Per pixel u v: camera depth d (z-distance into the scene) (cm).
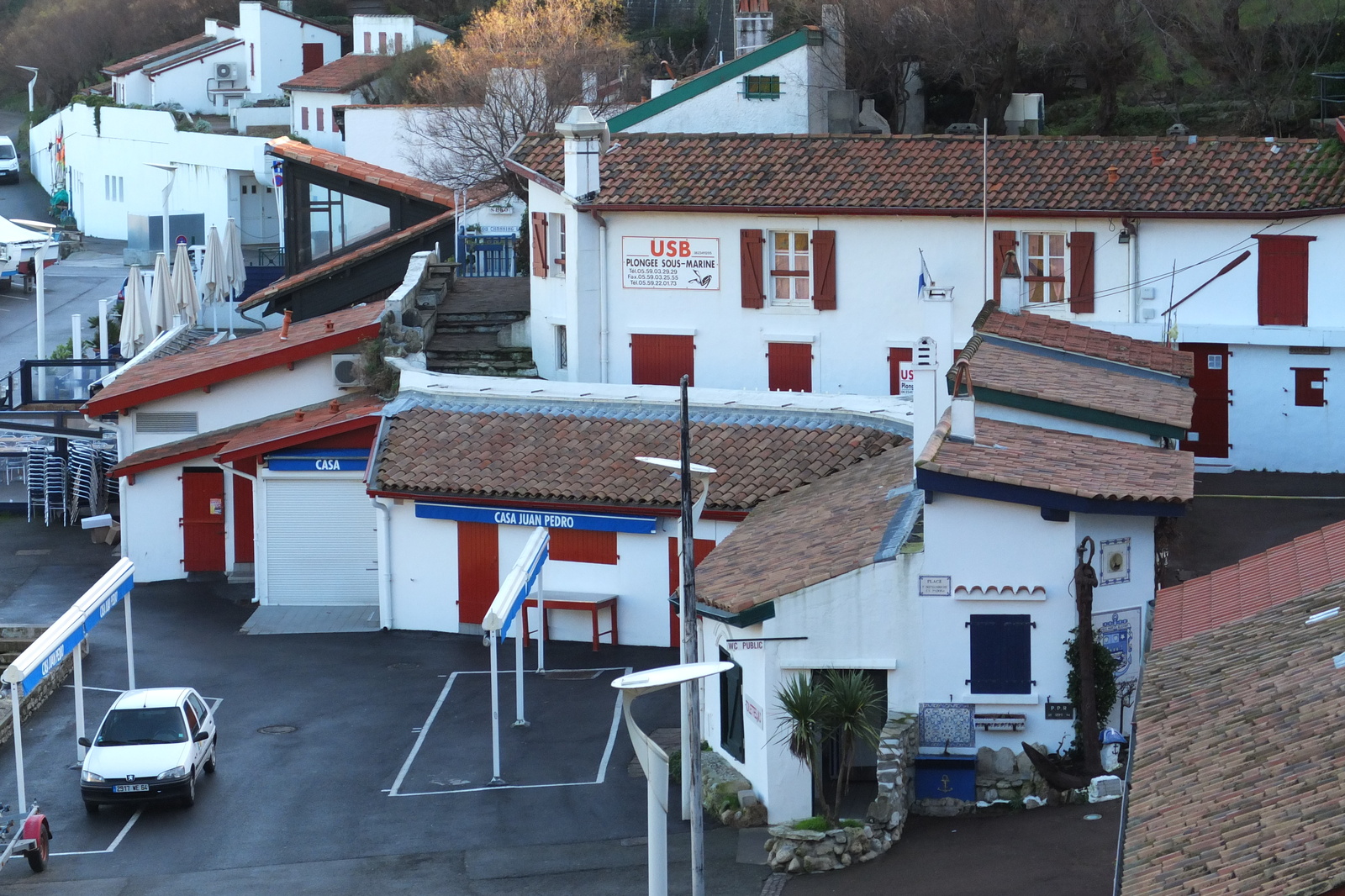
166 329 5734
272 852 2730
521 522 3791
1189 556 3284
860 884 2347
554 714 3341
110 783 2900
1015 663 2639
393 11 11075
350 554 4128
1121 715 2667
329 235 5947
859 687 2520
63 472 5100
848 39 5553
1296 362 3953
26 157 12950
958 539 2625
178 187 9969
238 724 3375
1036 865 2320
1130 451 2905
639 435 3878
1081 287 4066
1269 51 5628
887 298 4212
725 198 4256
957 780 2609
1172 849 1590
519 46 7144
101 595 3225
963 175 4194
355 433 4069
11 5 14925
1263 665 1975
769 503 3584
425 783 3011
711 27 8412
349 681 3616
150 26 13100
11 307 8325
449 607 3931
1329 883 1402
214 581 4425
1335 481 3881
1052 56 5628
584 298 4391
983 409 3075
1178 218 3966
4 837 2641
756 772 2698
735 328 4334
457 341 4759
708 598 2719
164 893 2569
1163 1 5506
